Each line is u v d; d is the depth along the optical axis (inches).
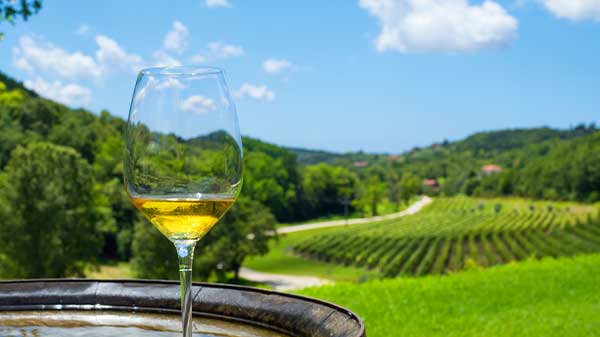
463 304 360.8
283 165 3988.7
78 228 1189.1
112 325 44.5
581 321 309.1
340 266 2362.2
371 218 4480.8
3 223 1112.8
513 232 2696.9
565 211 4153.5
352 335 34.8
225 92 40.4
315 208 4291.3
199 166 38.5
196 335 41.6
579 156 4694.9
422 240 2603.3
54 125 2361.0
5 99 2503.7
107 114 2765.7
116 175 1982.0
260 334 42.1
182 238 39.5
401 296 375.9
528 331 285.6
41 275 1132.5
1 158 1958.7
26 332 41.8
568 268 511.2
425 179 6530.5
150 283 52.1
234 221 1726.1
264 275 2160.4
